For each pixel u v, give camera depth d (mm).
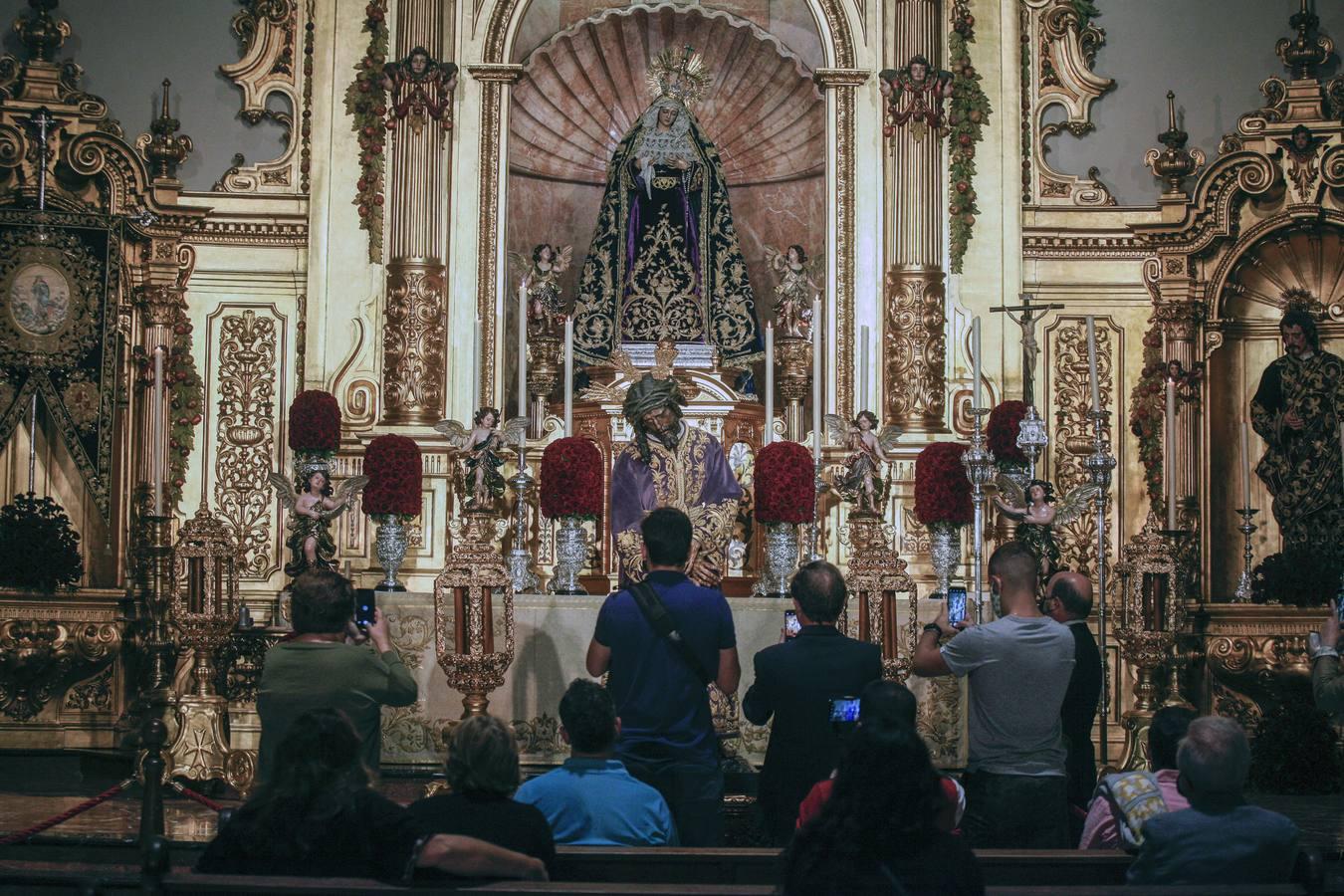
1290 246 12273
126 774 11047
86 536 11945
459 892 4738
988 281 12359
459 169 12312
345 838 5000
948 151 12438
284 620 11078
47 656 11289
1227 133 12555
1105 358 12375
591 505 10195
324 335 12164
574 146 12930
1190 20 12711
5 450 11875
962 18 12547
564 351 11523
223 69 12453
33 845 7934
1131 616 10438
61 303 11688
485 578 8805
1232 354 12461
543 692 9516
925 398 12086
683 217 12547
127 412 12039
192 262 12266
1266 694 11703
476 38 12438
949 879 4512
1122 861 5602
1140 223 12273
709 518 9844
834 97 12461
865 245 12367
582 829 5930
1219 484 12352
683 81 12852
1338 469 11781
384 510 10336
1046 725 6613
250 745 11633
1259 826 5242
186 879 4812
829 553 12055
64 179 12062
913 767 4570
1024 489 10484
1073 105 12664
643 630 6793
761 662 6688
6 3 12258
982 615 9242
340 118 12344
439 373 12062
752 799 9281
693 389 11992
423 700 9609
